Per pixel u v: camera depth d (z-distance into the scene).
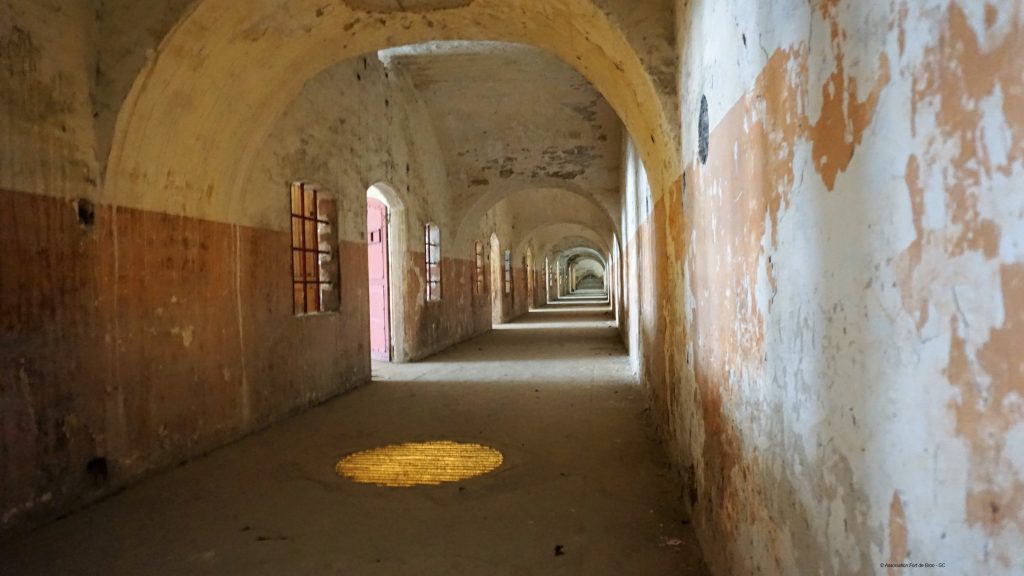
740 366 1.85
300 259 6.08
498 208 16.08
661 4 3.02
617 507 3.15
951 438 0.81
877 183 0.98
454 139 10.16
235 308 4.62
